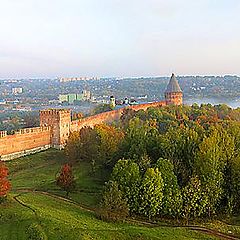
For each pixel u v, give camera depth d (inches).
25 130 7175.2
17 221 3198.8
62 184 4301.2
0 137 6555.1
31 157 6732.3
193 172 4244.6
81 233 2972.4
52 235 2984.7
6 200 3681.1
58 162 6289.4
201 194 3919.8
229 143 4527.6
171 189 3927.2
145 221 3759.8
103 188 4266.7
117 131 6481.3
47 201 4013.3
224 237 3400.6
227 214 4001.0
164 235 3179.1
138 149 4822.8
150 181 3833.7
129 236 3051.2
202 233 3417.8
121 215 3663.9
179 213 3850.9
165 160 4141.2
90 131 6195.9
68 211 3710.6
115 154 5113.2
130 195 3887.8
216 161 4165.8
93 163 5221.5
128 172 3991.1
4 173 3737.7
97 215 3700.8
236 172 4148.6
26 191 4483.3
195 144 4633.4
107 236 3002.0
